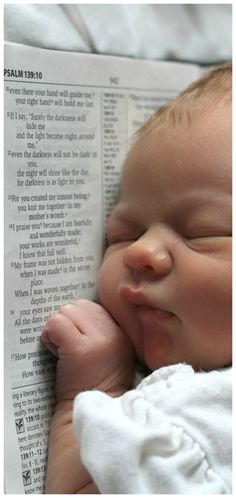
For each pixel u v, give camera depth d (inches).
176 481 11.1
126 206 13.3
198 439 11.4
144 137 13.3
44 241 13.0
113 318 13.2
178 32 15.4
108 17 14.3
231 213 12.4
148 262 12.5
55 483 12.0
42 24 13.4
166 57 15.3
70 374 12.7
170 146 12.9
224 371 12.2
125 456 11.0
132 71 14.3
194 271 12.4
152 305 12.6
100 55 13.9
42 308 12.9
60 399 12.7
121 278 13.0
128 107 14.3
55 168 13.2
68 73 13.4
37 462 12.4
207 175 12.6
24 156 12.8
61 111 13.3
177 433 11.4
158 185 12.9
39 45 13.4
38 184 12.9
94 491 11.7
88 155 13.6
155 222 12.9
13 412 12.3
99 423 11.1
